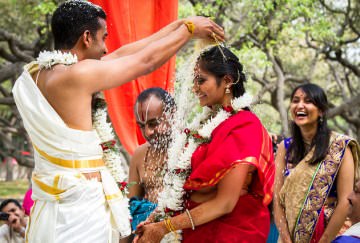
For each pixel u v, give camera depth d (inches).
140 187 160.9
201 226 126.1
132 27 184.5
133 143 188.5
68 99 111.3
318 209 159.2
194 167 126.9
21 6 491.5
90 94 113.0
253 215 124.8
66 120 112.6
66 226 111.4
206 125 128.1
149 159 156.3
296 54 658.2
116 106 187.3
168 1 187.0
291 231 162.4
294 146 171.2
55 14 118.3
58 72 112.9
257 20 438.0
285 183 166.6
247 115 126.8
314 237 158.7
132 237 152.6
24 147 906.7
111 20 182.2
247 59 412.8
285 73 615.2
